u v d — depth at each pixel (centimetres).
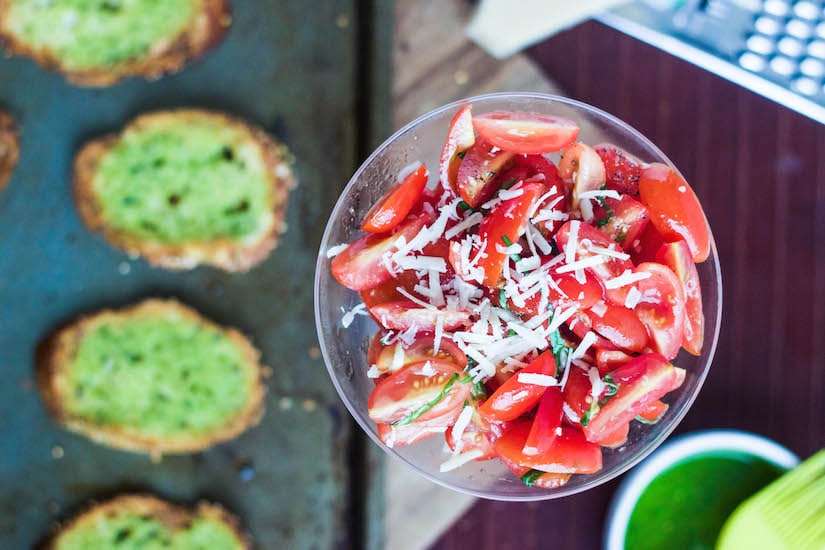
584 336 43
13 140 53
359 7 53
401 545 53
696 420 53
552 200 43
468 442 44
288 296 54
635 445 45
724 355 53
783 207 53
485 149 43
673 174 43
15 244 54
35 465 54
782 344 53
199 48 53
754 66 52
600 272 42
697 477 50
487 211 43
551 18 50
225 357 53
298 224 53
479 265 42
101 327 53
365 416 45
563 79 53
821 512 48
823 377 53
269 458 54
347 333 45
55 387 53
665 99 52
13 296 54
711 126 52
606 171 45
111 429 53
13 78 53
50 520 54
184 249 53
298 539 53
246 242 53
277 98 53
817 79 51
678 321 42
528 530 53
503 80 53
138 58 53
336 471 54
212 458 54
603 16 52
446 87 53
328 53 53
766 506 48
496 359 42
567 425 43
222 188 53
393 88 53
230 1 53
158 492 54
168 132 53
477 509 53
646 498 50
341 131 53
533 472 44
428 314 42
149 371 53
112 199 53
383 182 45
